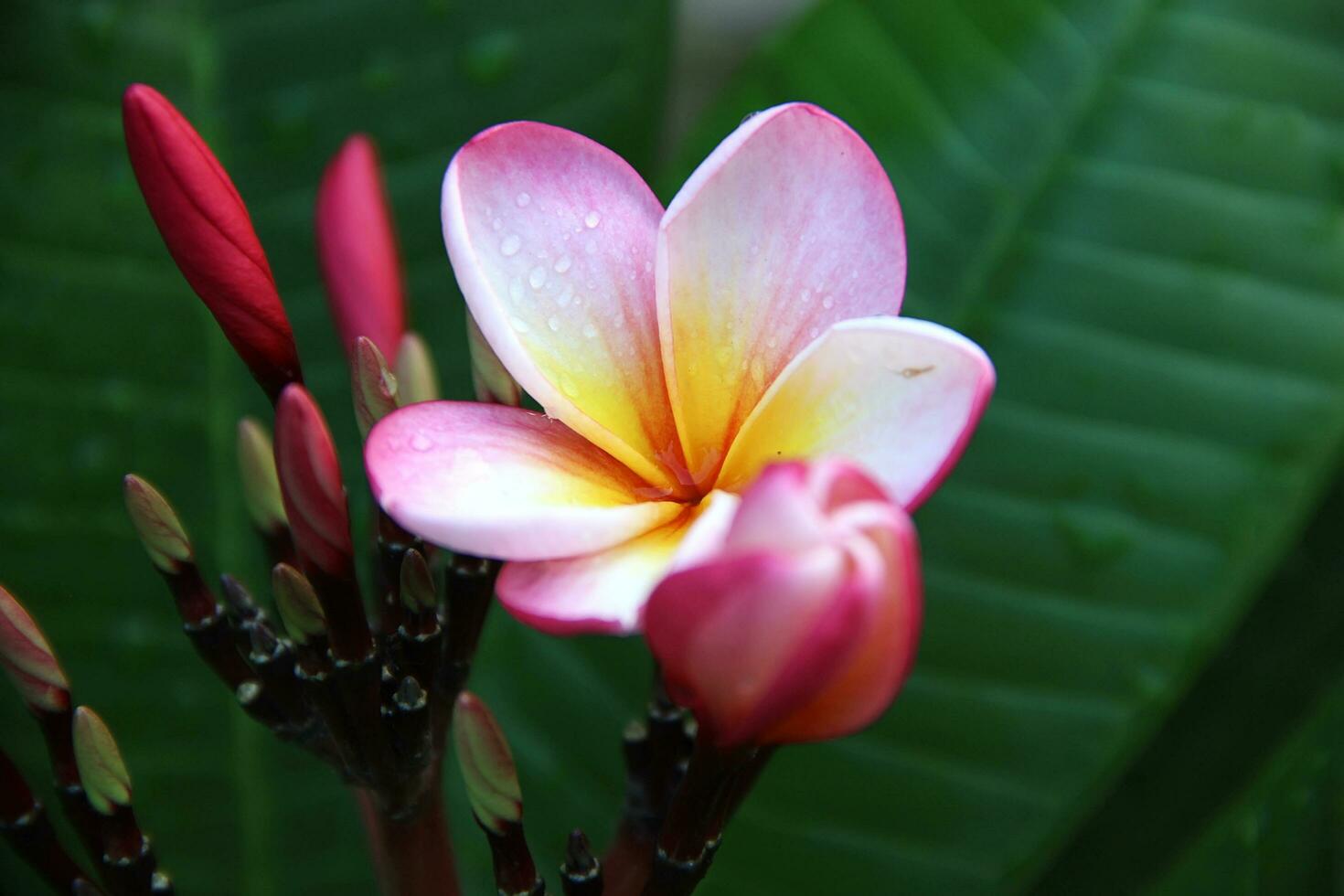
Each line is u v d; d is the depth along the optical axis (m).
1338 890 0.51
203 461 0.56
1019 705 0.54
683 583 0.35
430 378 0.43
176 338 0.57
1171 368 0.55
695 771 0.38
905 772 0.54
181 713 0.55
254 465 0.42
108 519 0.55
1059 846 0.53
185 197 0.39
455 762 0.55
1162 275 0.56
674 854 0.39
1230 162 0.57
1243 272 0.56
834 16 0.59
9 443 0.55
